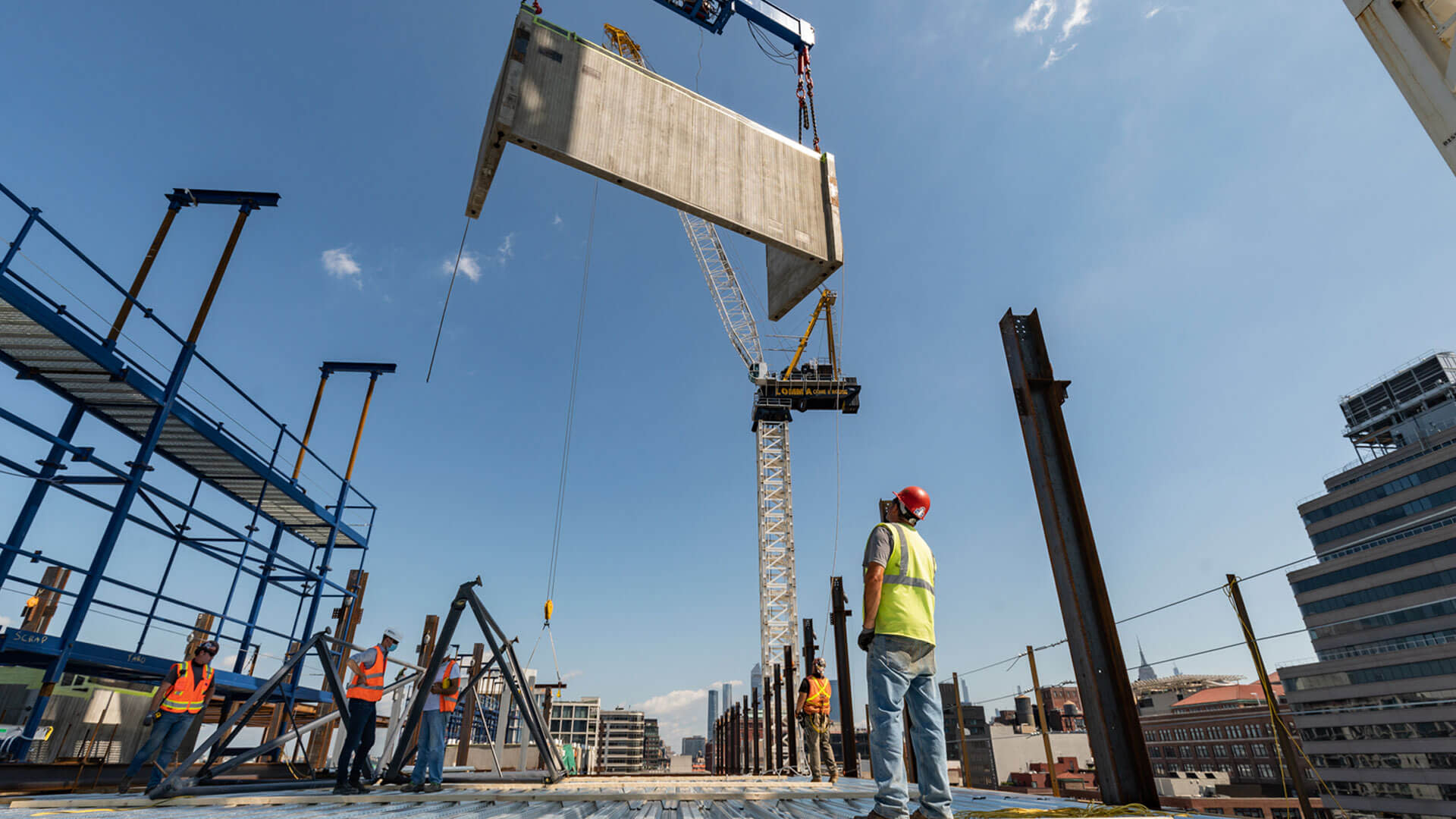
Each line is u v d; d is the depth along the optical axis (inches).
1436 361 4495.6
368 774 309.0
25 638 330.0
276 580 565.6
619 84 268.4
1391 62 161.3
